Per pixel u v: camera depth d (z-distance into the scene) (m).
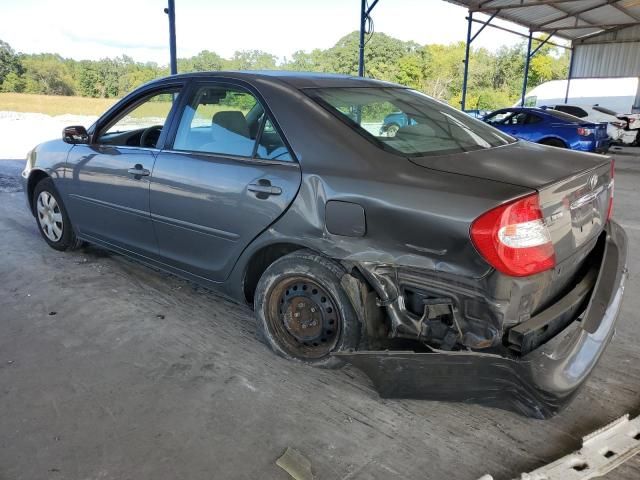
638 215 6.34
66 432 2.22
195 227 3.02
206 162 2.92
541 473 1.96
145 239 3.45
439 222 2.07
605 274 2.47
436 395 2.29
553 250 2.08
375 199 2.24
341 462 2.08
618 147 16.23
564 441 2.21
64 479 1.96
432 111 2.97
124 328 3.14
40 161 4.23
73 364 2.74
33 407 2.38
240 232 2.78
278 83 2.81
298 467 2.04
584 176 2.33
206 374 2.67
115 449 2.12
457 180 2.13
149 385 2.57
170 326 3.18
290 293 2.69
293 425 2.29
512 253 1.95
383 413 2.39
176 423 2.29
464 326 2.10
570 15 19.97
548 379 2.03
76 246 4.38
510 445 2.18
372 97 2.89
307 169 2.49
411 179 2.21
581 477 1.95
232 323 3.23
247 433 2.23
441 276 2.11
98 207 3.73
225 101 2.95
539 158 2.49
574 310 2.25
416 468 2.05
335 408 2.42
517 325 2.03
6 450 2.11
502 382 2.11
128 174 3.37
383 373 2.32
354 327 2.49
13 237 4.89
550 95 27.11
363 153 2.40
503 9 17.00
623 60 24.30
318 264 2.52
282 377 2.66
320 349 2.67
